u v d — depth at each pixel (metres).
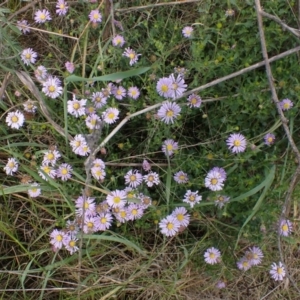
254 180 0.46
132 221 0.49
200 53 0.47
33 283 0.50
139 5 0.51
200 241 0.47
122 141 0.50
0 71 0.51
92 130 0.45
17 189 0.47
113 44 0.47
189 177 0.47
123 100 0.49
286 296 0.51
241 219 0.46
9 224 0.49
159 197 0.48
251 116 0.47
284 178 0.46
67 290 0.49
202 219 0.47
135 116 0.47
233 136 0.45
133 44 0.50
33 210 0.50
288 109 0.46
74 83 0.48
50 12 0.54
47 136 0.50
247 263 0.46
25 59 0.49
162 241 0.49
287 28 0.41
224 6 0.49
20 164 0.47
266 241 0.48
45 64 0.52
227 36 0.46
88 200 0.45
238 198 0.43
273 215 0.45
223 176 0.44
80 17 0.50
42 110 0.47
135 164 0.47
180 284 0.49
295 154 0.45
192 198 0.44
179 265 0.48
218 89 0.48
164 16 0.52
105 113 0.45
